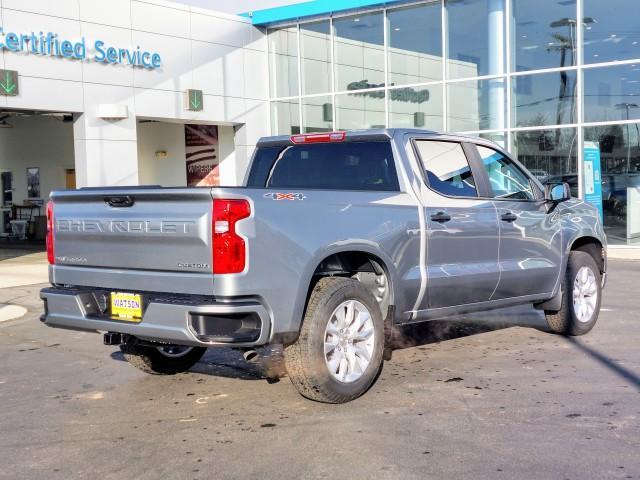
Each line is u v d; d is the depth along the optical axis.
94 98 18.16
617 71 17.12
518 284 6.88
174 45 19.98
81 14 17.78
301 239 4.98
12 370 6.84
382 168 6.10
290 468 4.17
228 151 23.25
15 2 16.47
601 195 17.52
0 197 28.28
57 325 5.50
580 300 7.64
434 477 3.98
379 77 20.75
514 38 18.45
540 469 4.07
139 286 5.02
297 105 22.42
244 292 4.68
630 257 16.14
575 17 17.55
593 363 6.48
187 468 4.22
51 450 4.59
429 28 19.75
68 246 5.48
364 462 4.23
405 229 5.78
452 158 6.48
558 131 17.97
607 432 4.66
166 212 4.84
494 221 6.59
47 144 26.55
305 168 6.55
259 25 22.52
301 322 5.06
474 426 4.82
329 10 21.00
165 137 24.70
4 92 16.27
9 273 15.62
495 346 7.25
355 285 5.38
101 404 5.59
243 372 6.42
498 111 18.77
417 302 5.98
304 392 5.24
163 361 6.27
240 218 4.68
